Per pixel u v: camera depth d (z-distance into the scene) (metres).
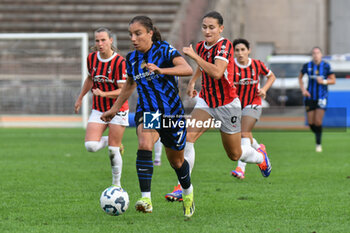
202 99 21.92
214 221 18.03
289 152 40.72
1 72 73.56
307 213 19.38
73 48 71.50
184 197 18.53
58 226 17.39
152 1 98.75
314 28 117.75
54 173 29.42
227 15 98.50
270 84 28.42
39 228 17.12
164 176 28.80
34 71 73.00
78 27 95.50
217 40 20.91
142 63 17.50
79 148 42.41
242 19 109.62
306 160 35.72
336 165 33.16
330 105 65.69
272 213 19.38
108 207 18.08
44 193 23.41
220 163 34.16
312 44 117.88
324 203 21.25
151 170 17.62
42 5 98.31
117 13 98.06
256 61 28.06
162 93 17.52
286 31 117.94
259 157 24.39
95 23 96.25
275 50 117.56
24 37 60.44
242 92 27.84
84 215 19.08
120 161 23.45
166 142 17.88
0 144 45.38
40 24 95.25
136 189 24.61
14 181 26.67
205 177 28.34
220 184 26.05
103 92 22.94
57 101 71.38
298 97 79.62
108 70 23.62
